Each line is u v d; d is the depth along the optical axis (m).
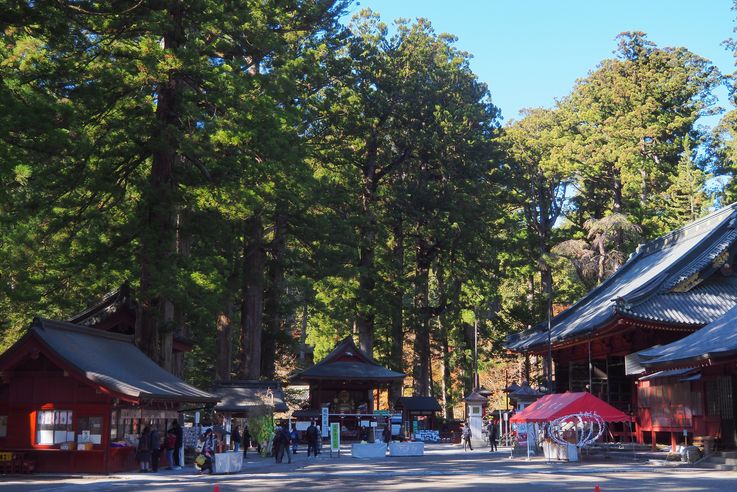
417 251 87.06
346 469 34.75
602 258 85.81
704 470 32.47
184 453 40.91
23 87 32.22
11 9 27.14
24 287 37.88
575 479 28.47
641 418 43.81
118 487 26.42
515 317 88.94
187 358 77.12
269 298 71.06
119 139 37.00
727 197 88.75
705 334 37.56
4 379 31.78
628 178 86.44
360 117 72.12
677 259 51.06
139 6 35.09
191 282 39.44
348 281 74.00
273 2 45.22
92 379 30.44
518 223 94.38
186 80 38.91
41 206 35.69
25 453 31.38
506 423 59.78
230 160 38.53
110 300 42.91
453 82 83.19
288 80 42.44
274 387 52.34
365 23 82.38
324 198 63.16
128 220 39.19
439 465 37.16
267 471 33.84
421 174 83.81
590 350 53.41
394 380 69.06
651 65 92.06
